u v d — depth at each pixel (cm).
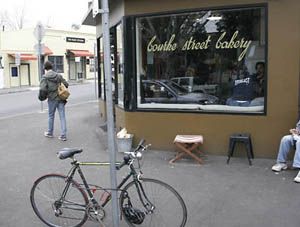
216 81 812
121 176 669
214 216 512
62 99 1003
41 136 1056
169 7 820
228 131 795
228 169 714
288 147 690
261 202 557
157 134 848
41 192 484
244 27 779
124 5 853
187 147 779
